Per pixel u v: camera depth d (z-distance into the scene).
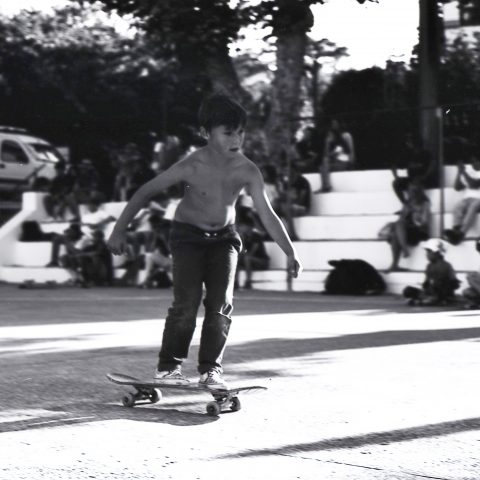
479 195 23.98
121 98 34.06
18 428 7.35
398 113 26.39
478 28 28.39
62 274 28.73
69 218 30.53
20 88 35.38
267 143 29.69
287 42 29.42
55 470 6.10
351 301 21.14
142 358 11.37
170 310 8.27
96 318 17.00
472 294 18.88
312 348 12.16
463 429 7.22
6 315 17.69
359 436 7.00
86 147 32.94
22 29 36.12
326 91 30.19
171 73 33.31
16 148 33.25
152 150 32.25
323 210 26.89
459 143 25.23
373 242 24.72
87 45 35.34
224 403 7.94
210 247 8.22
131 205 8.11
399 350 11.92
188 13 27.66
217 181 8.09
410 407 8.09
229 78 30.89
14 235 30.64
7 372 10.26
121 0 28.62
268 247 26.20
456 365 10.56
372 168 26.95
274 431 7.19
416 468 6.10
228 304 8.23
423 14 26.12
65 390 9.07
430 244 19.73
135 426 7.41
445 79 28.33
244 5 27.98
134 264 27.02
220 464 6.22
